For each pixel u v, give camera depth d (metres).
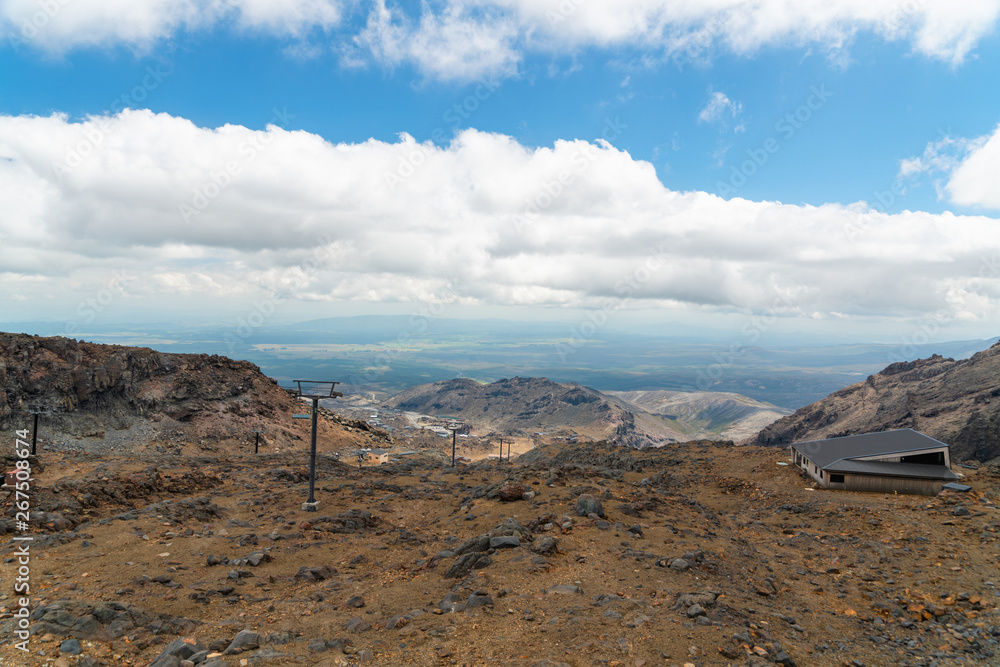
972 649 14.39
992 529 25.08
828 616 16.56
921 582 19.62
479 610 15.10
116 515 25.56
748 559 22.05
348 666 12.06
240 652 12.55
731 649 12.81
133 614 14.29
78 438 98.00
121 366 113.56
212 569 19.81
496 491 30.06
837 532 28.98
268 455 70.38
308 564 21.59
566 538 22.48
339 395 32.53
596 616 14.46
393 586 18.48
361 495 35.31
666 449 65.62
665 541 22.78
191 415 117.25
